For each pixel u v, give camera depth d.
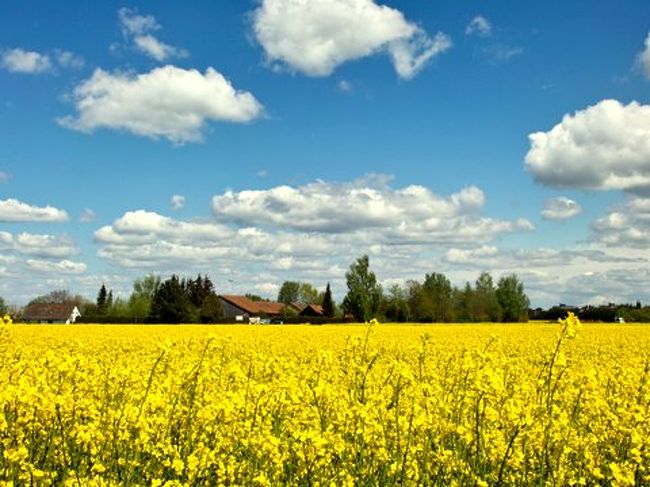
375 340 28.47
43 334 33.06
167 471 7.71
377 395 8.98
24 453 6.76
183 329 42.28
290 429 8.42
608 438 8.55
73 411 7.84
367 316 87.31
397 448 7.73
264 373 13.44
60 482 6.96
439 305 89.25
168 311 74.88
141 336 32.25
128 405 7.99
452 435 8.78
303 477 7.33
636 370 11.98
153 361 15.58
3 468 6.86
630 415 8.21
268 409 9.30
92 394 9.38
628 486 7.04
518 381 12.04
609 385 11.94
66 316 98.12
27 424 7.50
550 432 7.63
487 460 7.82
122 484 6.77
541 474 7.20
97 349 24.20
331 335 34.47
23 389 7.41
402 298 90.62
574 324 8.71
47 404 7.45
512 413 7.70
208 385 11.11
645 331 38.31
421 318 88.44
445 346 24.83
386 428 8.22
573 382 10.95
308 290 166.25
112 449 7.40
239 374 9.91
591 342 28.67
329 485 7.22
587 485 7.89
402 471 7.38
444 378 11.86
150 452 7.75
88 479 6.68
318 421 8.64
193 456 6.93
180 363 14.78
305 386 10.27
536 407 8.09
